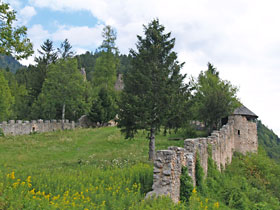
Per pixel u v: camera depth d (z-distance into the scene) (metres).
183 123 20.02
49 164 17.72
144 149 24.73
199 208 10.10
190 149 13.30
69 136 31.33
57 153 23.23
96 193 9.81
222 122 32.91
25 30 12.63
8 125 32.16
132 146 26.05
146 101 18.95
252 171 23.19
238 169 22.41
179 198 11.00
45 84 40.44
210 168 16.55
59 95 38.72
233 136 28.81
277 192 20.47
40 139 29.31
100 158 20.09
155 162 10.43
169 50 21.05
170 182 10.02
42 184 10.32
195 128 35.38
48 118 46.22
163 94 18.97
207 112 29.27
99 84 49.19
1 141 26.69
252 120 31.56
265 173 23.58
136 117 18.34
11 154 21.61
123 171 13.22
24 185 9.72
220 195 14.26
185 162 12.23
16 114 53.72
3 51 12.09
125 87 20.42
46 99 40.47
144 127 19.34
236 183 17.67
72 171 14.66
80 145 27.27
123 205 8.96
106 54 48.28
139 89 19.91
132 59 20.88
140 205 8.89
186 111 19.75
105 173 12.95
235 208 13.39
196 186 13.27
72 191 9.90
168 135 31.64
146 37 21.30
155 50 20.09
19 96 60.59
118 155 21.31
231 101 30.91
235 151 28.66
